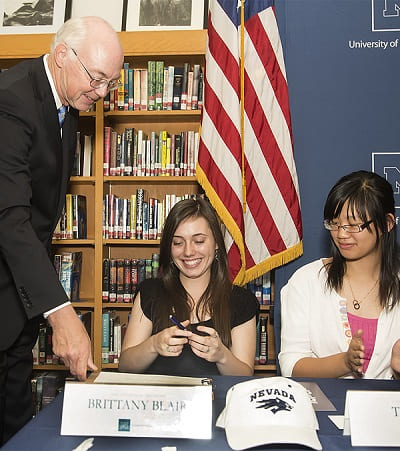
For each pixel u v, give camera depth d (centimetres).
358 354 130
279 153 259
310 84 280
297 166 280
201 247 172
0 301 155
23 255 126
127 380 118
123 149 287
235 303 179
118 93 285
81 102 158
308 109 280
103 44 151
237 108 256
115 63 154
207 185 254
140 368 154
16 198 132
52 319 124
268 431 93
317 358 154
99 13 300
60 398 120
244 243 257
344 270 170
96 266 285
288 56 281
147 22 295
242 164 256
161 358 169
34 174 151
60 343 121
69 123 170
